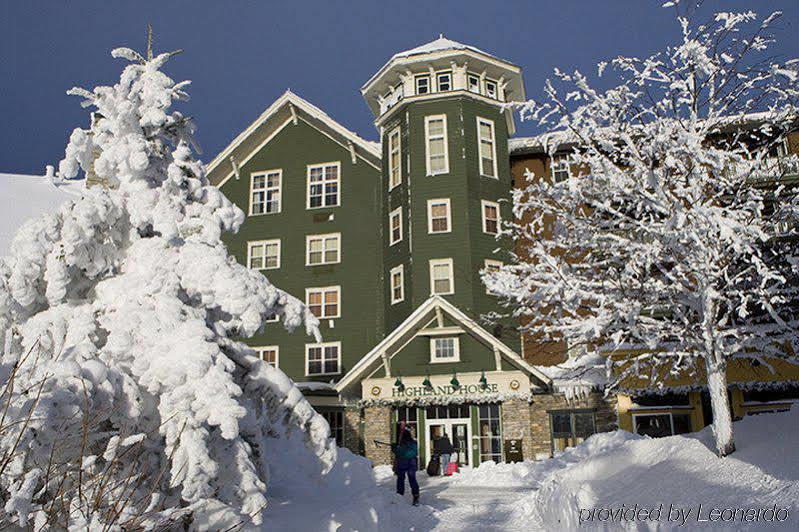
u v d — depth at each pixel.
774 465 8.16
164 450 6.25
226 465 6.41
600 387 24.91
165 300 6.87
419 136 31.23
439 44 33.38
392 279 30.89
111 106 8.80
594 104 12.55
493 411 25.77
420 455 25.81
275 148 35.50
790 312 13.21
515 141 32.38
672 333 12.06
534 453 25.39
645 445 12.02
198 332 6.45
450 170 30.38
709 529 6.57
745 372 24.44
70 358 6.25
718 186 12.16
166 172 8.88
